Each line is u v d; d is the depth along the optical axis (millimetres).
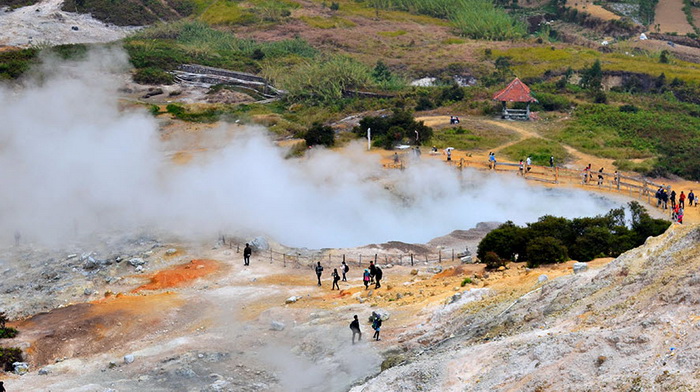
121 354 33156
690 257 23047
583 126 81938
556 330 23594
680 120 85812
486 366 23109
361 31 143125
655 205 56656
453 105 93125
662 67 118125
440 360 24469
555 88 100688
